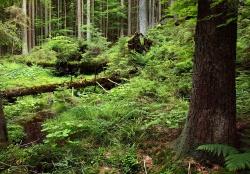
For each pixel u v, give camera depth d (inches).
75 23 1847.9
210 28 230.1
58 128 313.1
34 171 257.6
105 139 293.1
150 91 397.4
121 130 299.7
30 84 597.6
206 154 231.8
